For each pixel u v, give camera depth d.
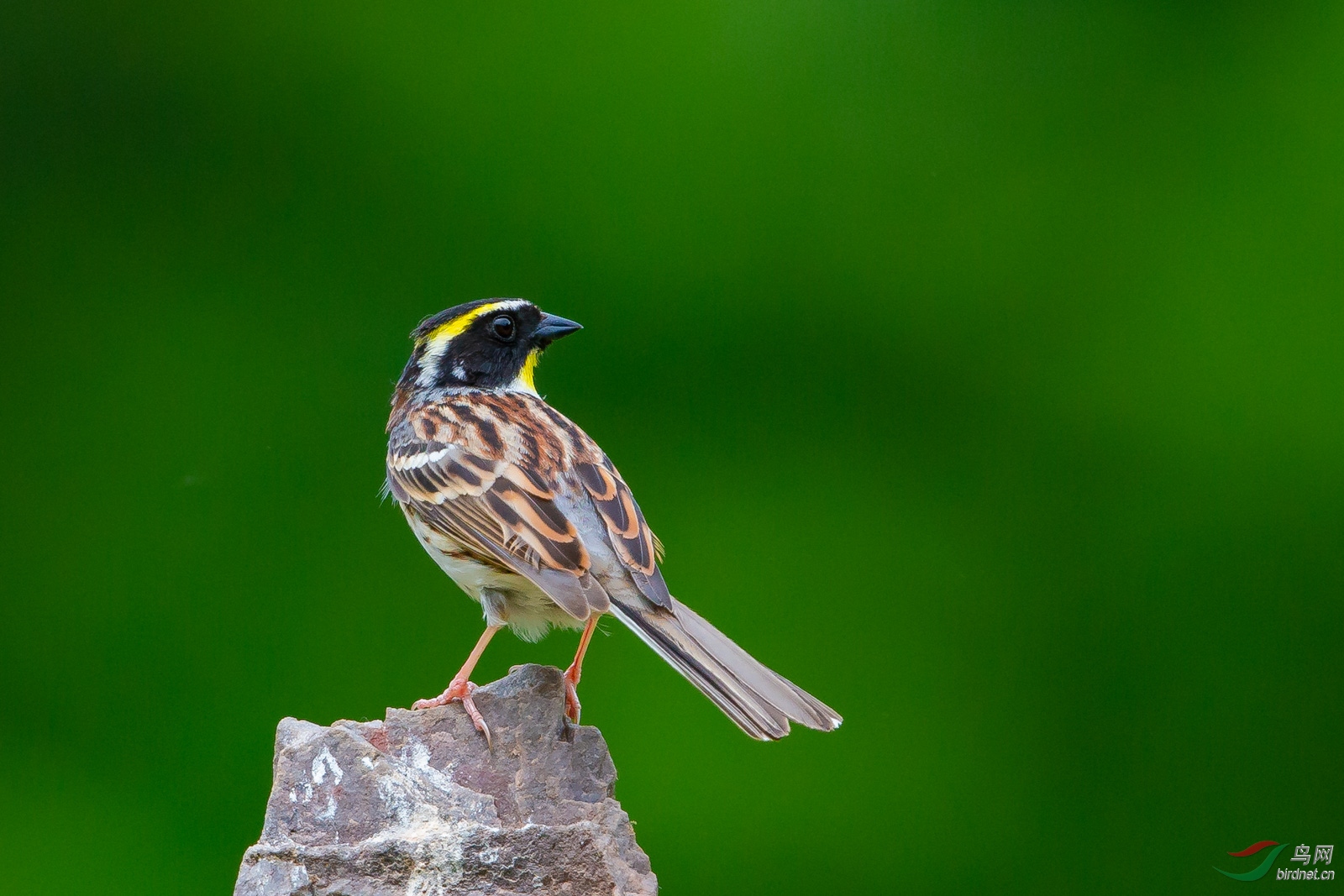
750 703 10.73
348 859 9.51
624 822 10.22
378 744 10.30
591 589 11.34
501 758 10.30
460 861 9.52
